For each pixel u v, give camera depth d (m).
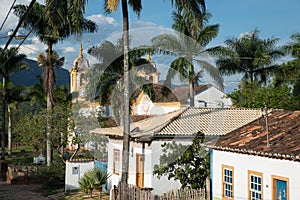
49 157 29.23
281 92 33.19
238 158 16.50
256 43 38.19
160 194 17.69
